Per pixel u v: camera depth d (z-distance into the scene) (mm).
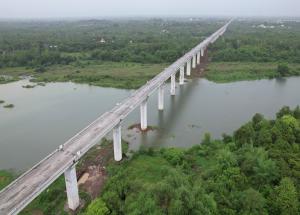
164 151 83562
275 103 130250
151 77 173875
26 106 134250
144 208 51000
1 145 95688
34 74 196125
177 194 52188
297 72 176750
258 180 62500
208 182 61406
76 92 155500
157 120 112875
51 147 93938
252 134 80125
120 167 76688
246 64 199875
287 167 63750
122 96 146250
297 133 77625
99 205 55781
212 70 185625
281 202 54344
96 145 92188
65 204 65125
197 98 138625
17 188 54250
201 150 82500
